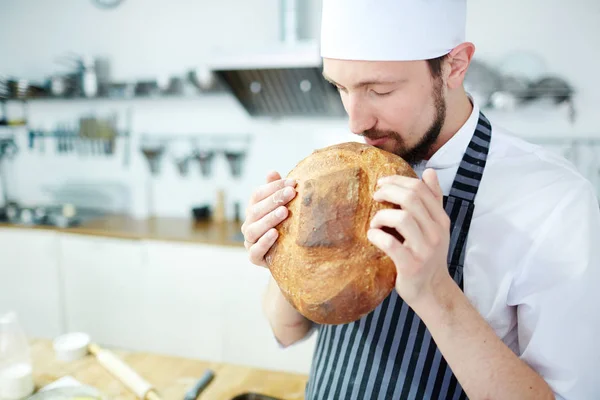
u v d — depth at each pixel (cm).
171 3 313
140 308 285
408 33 75
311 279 73
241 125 316
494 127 97
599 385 79
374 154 78
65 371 132
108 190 350
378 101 79
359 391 93
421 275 66
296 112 290
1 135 365
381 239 64
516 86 246
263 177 318
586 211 83
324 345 104
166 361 137
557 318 80
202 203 331
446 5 78
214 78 287
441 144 93
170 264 273
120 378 125
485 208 90
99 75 334
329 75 82
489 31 261
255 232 79
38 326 309
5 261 308
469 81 252
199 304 272
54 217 320
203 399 118
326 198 74
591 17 246
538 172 89
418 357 91
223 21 305
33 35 347
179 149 331
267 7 295
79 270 293
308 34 285
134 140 339
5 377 119
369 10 75
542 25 253
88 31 334
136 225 305
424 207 64
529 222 86
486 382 72
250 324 263
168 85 300
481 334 73
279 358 261
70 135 350
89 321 298
